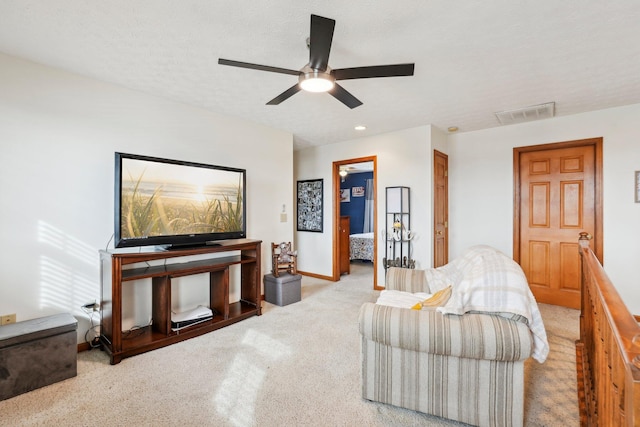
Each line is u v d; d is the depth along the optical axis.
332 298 4.14
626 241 3.33
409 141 4.25
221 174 3.33
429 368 1.74
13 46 2.12
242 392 2.01
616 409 0.84
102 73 2.54
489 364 1.63
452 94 2.96
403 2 1.64
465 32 1.92
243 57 2.28
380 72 1.90
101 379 2.15
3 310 2.23
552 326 3.12
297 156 5.77
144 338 2.65
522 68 2.41
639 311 3.27
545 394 1.99
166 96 3.04
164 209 2.85
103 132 2.69
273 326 3.14
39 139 2.37
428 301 2.16
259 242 3.48
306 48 2.14
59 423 1.72
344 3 1.65
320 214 5.39
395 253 4.40
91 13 1.76
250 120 3.87
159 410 1.83
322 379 2.17
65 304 2.49
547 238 3.86
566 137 3.65
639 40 2.00
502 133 4.11
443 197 4.45
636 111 3.26
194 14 1.76
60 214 2.47
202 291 3.40
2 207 2.22
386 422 1.73
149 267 2.87
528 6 1.67
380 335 1.75
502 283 1.70
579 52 2.17
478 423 1.66
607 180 3.42
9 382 1.93
